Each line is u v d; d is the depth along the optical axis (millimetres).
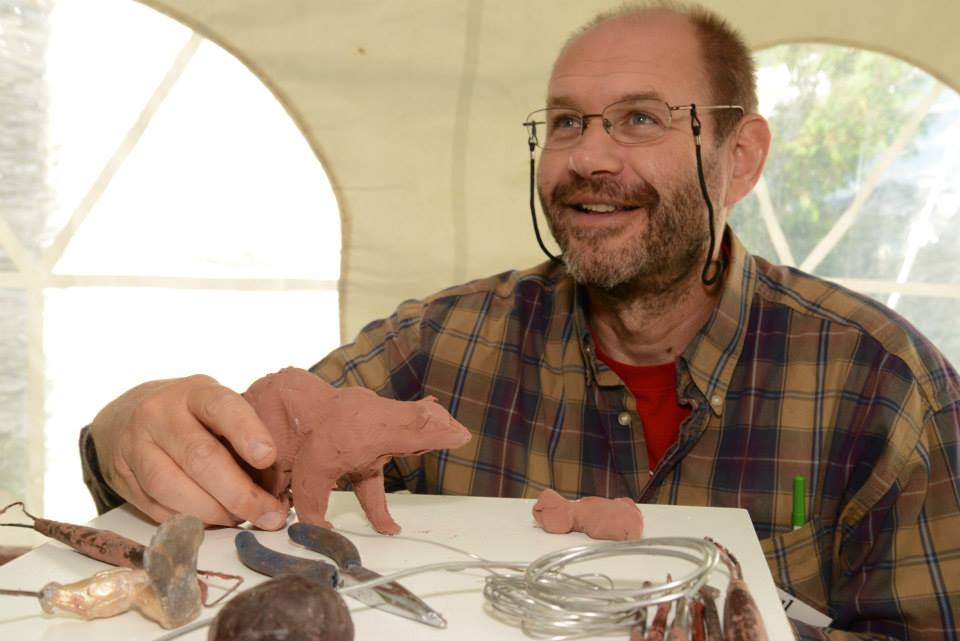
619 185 1292
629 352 1426
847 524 1281
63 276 2109
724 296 1371
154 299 2160
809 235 2162
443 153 2053
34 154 2059
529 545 865
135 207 2119
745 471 1322
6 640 661
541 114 2021
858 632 1210
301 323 2229
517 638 655
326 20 1959
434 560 823
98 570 797
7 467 2143
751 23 1937
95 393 2164
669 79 1311
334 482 905
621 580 772
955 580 1193
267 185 2154
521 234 2104
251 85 2104
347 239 2102
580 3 1942
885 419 1273
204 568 803
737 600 644
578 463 1393
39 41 2023
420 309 1599
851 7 1913
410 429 870
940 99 2074
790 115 2109
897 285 2162
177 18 1926
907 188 2125
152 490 899
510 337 1501
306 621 581
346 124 2029
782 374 1355
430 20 1965
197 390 933
